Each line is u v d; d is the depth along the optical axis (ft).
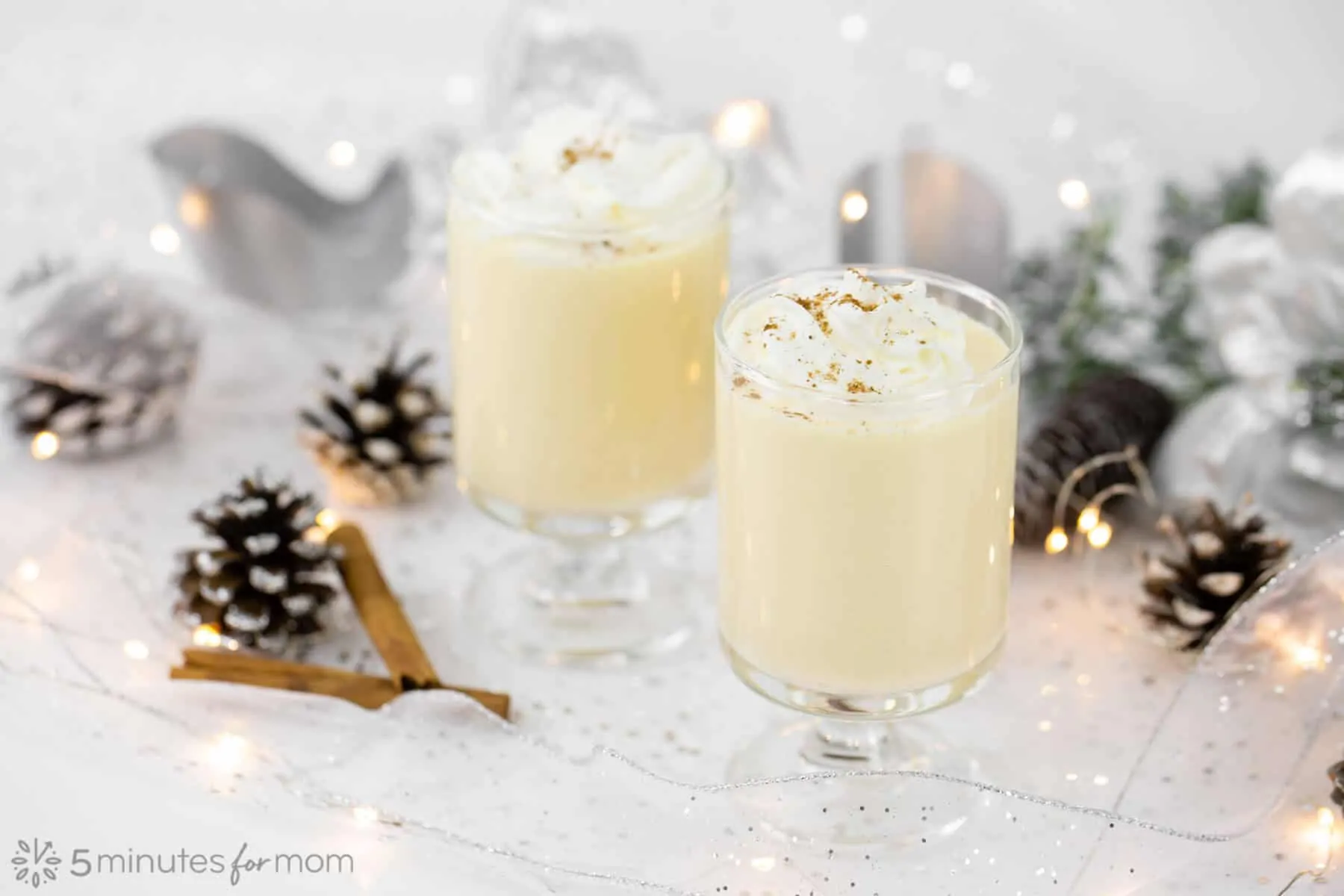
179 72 3.88
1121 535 2.80
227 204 2.95
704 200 2.55
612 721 2.59
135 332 2.93
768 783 2.43
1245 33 3.66
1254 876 2.39
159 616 2.70
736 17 3.54
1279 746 2.50
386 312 3.18
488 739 2.54
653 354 2.55
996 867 2.41
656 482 2.60
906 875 2.40
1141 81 3.68
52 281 2.96
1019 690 2.62
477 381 2.59
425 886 2.39
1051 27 3.69
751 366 2.32
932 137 3.37
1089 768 2.52
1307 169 2.75
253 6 3.98
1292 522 2.75
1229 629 2.53
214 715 2.57
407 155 3.19
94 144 3.61
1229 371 2.89
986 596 2.38
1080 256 2.99
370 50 3.95
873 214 2.98
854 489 2.30
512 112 3.19
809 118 3.45
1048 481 2.74
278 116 3.70
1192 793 2.47
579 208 2.51
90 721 2.56
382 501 2.89
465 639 2.70
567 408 2.56
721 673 2.66
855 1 3.61
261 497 2.63
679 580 2.80
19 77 3.83
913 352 2.30
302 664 2.61
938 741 2.56
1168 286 2.97
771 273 3.18
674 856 2.41
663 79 3.25
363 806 2.46
